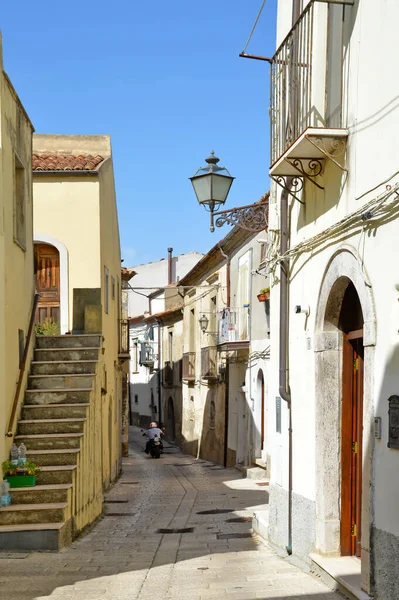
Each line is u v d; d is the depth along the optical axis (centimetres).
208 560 855
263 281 1872
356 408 757
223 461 2439
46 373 1288
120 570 783
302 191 841
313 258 794
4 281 1034
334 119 732
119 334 2370
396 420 552
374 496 593
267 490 1689
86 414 1162
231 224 1090
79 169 1828
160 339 4109
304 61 779
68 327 1798
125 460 2947
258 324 1922
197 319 2995
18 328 1191
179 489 1839
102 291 1839
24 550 886
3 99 1066
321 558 733
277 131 862
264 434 1945
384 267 583
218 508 1423
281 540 909
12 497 948
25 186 1273
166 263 5000
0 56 1047
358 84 654
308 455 806
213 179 1070
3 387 1009
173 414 3803
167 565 816
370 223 612
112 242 2188
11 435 1041
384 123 593
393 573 554
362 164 642
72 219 1823
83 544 973
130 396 5088
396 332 560
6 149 1092
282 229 916
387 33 588
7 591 677
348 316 763
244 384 2141
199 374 2962
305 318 824
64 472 998
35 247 1830
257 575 760
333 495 749
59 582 718
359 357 749
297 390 857
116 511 1424
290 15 934
